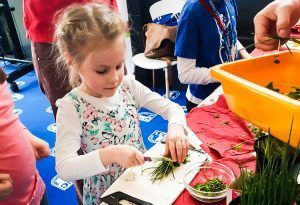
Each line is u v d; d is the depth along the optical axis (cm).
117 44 82
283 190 50
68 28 85
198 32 143
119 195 70
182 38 144
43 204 107
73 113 92
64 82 135
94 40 80
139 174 77
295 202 51
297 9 83
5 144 88
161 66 234
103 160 81
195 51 145
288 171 53
